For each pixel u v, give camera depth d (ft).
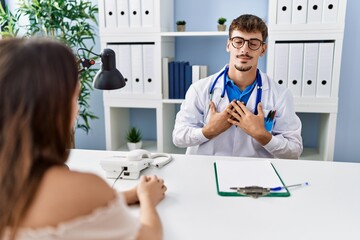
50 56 1.72
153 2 7.08
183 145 5.88
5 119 1.64
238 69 5.57
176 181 3.85
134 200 3.10
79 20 8.40
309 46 6.66
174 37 8.33
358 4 7.42
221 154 5.83
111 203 1.71
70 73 1.79
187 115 5.97
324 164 4.44
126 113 8.92
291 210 3.14
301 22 6.60
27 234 1.59
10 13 8.23
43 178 1.65
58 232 1.57
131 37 7.30
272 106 5.71
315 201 3.34
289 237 2.68
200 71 7.57
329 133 6.98
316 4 6.50
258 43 5.43
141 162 4.02
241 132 5.68
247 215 3.05
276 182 3.74
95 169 4.28
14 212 1.62
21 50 1.70
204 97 5.93
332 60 6.66
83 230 1.62
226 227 2.84
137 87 7.59
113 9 7.28
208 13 8.11
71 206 1.60
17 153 1.65
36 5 7.40
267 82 5.83
